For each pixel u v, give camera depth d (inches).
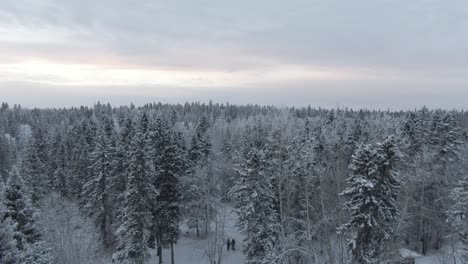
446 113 1854.1
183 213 1692.9
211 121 6161.4
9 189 1021.2
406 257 1160.2
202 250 1660.9
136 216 1362.0
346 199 1066.7
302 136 2203.5
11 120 6161.4
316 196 1185.4
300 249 970.7
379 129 2224.4
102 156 1750.7
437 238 1545.3
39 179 2100.1
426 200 1417.3
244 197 1190.3
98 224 1747.0
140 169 1339.8
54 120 6884.8
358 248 872.3
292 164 1226.0
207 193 1491.1
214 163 1581.0
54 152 2677.2
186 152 2183.8
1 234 695.7
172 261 1550.2
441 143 1686.8
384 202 878.4
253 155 1192.8
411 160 1562.5
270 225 1159.0
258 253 1182.9
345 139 2053.4
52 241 1226.0
